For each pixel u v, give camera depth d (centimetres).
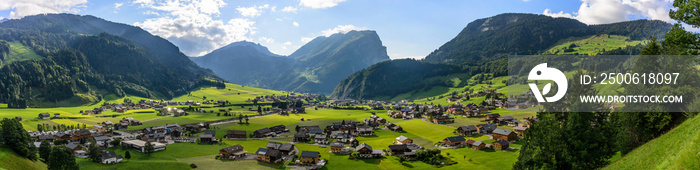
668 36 5419
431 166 10850
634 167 4444
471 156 11775
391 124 19712
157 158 11844
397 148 12912
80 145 14200
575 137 5303
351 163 11706
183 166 10856
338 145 13712
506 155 11681
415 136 17000
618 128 6334
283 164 11800
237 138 17288
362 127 18062
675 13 5238
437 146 14100
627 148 6028
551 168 5494
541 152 5716
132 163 10838
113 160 10900
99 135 16412
